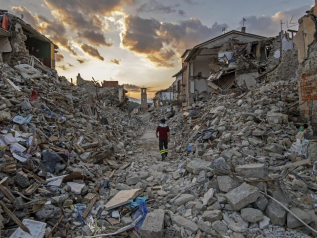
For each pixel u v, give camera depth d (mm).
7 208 2695
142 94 59031
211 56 21609
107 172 5766
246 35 19234
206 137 7160
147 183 5027
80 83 22797
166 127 7398
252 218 3002
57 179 3994
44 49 15328
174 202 3842
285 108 6891
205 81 22672
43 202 3096
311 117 5871
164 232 3039
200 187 4168
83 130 7883
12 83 7102
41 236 2621
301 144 4879
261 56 15852
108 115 15164
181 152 7887
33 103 6691
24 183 3443
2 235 2457
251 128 6328
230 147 6008
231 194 3381
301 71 6336
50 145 5234
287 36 13891
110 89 28188
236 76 15859
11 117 5238
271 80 11945
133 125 18344
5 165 3490
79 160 5648
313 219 2949
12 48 9766
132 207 3602
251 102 8695
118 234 3018
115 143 9211
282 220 2980
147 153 8570
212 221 3182
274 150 5309
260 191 3340
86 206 3664
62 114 8016
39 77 9539
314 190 3674
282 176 3830
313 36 5801
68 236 2924
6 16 9562
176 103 27219
